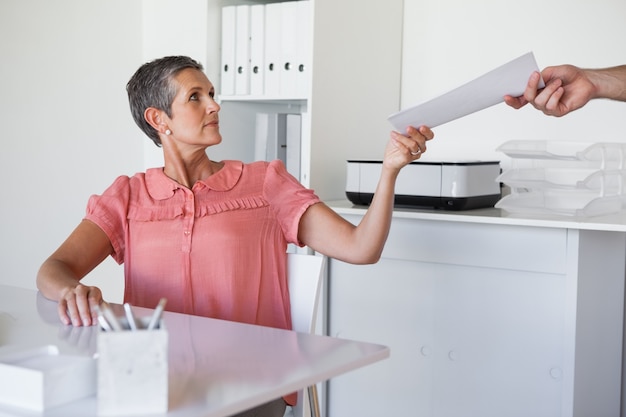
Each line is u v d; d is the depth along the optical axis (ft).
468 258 8.11
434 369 8.43
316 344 4.60
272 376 3.96
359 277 8.83
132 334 3.41
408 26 10.16
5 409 3.52
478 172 8.52
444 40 9.92
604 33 8.98
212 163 6.63
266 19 9.51
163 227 6.17
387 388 8.74
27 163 10.03
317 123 9.06
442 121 5.72
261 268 6.26
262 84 9.58
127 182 6.43
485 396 8.15
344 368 4.18
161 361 3.43
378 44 9.83
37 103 10.07
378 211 5.90
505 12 9.52
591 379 8.12
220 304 6.15
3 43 9.70
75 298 5.24
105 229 6.25
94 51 10.60
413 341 8.54
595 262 7.98
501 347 8.02
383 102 9.98
